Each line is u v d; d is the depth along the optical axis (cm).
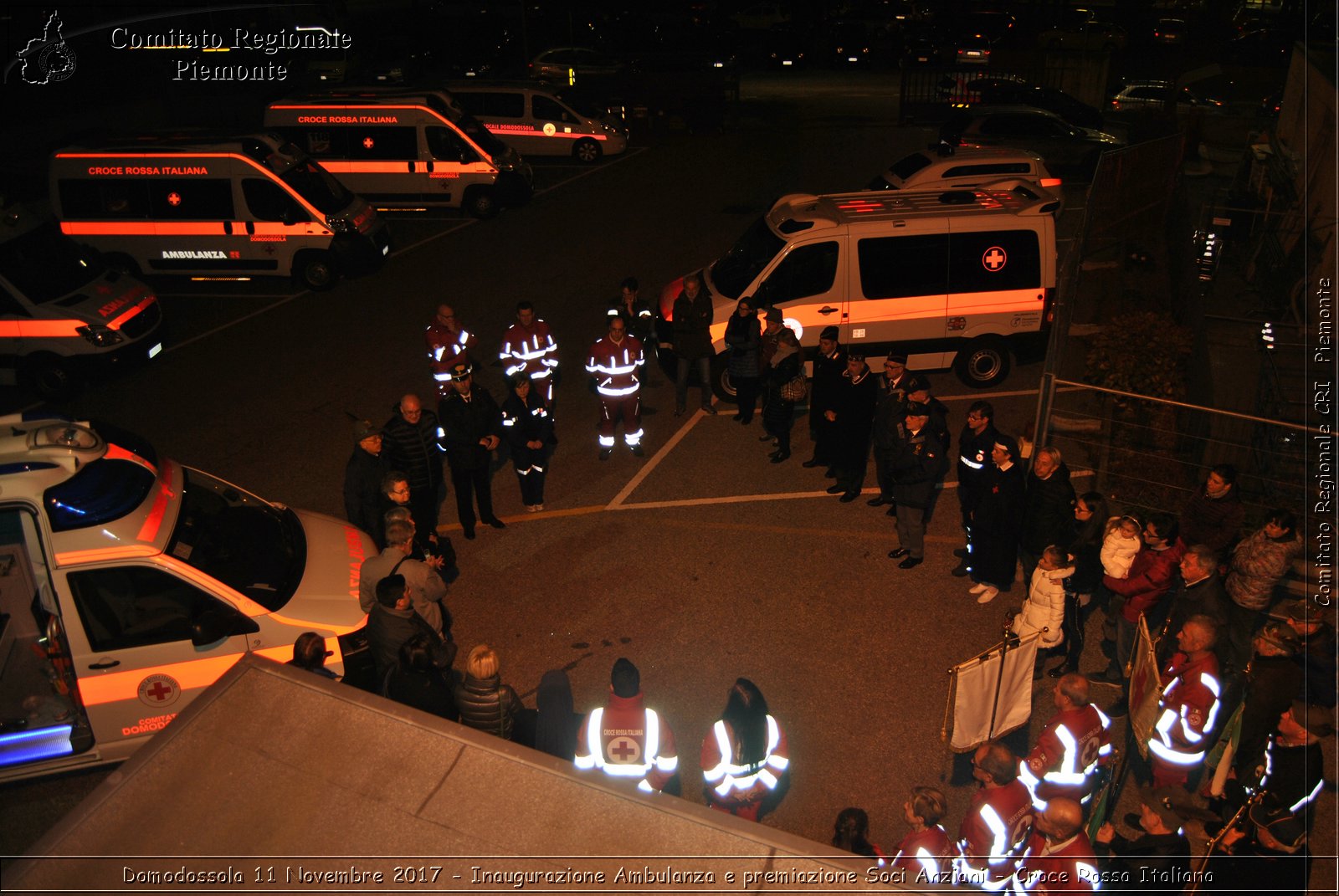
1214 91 2820
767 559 897
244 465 1081
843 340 1152
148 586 636
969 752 654
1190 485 929
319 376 1300
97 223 1566
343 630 674
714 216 1939
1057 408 1088
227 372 1323
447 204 1948
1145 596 683
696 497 1005
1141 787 523
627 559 901
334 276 1592
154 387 1291
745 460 1076
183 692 643
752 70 3712
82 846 316
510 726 593
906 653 771
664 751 558
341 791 336
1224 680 658
